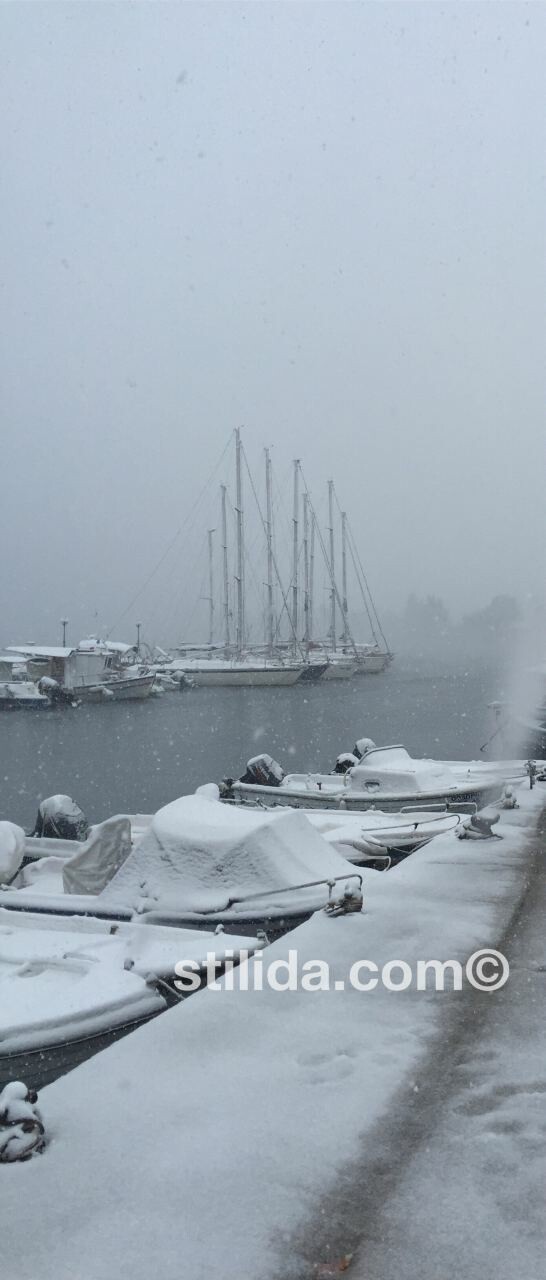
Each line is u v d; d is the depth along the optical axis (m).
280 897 12.12
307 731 77.88
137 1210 4.60
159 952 10.79
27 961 10.67
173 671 132.00
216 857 12.45
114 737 76.25
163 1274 4.11
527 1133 5.33
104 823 14.40
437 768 22.78
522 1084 5.97
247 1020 7.14
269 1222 4.50
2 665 118.12
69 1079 6.13
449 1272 4.13
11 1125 5.23
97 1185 4.82
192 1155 5.12
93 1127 5.45
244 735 76.06
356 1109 5.65
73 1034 8.99
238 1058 6.44
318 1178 4.88
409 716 91.12
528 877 12.14
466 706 103.25
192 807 13.49
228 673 132.88
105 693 109.75
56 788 49.66
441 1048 6.58
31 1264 4.18
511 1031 6.87
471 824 14.90
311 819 19.23
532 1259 4.21
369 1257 4.24
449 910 10.48
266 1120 5.52
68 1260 4.21
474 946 9.08
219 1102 5.76
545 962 8.54
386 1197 4.71
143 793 47.78
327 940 9.34
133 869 12.84
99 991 9.62
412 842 17.91
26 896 13.31
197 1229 4.44
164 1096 5.86
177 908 12.27
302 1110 5.65
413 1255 4.25
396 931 9.64
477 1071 6.18
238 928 11.98
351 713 96.31
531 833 15.48
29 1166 5.02
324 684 145.25
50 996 9.51
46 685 103.88
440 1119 5.52
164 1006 9.80
